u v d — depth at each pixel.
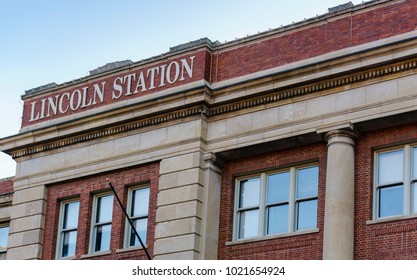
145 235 35.59
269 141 33.47
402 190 31.19
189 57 36.00
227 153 34.59
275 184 34.03
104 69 39.59
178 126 35.50
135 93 37.00
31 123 39.69
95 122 37.41
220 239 34.19
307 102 33.03
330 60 32.28
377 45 31.94
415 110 30.69
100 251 36.44
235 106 34.59
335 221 31.06
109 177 37.12
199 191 34.25
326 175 32.25
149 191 36.09
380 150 32.09
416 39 30.70
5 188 43.56
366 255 30.81
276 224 33.44
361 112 31.73
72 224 38.06
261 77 33.66
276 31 34.59
